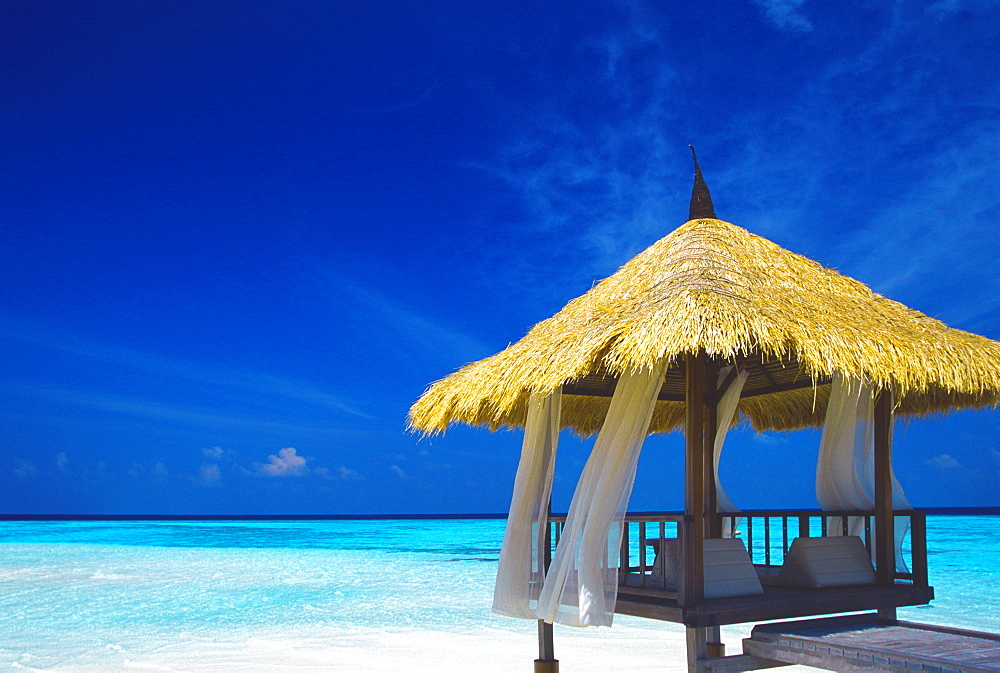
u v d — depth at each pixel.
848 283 6.74
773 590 6.00
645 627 10.56
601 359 5.59
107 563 20.12
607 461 5.61
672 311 5.05
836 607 5.76
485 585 15.19
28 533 39.38
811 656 4.98
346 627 10.59
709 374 7.38
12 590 14.41
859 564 6.21
